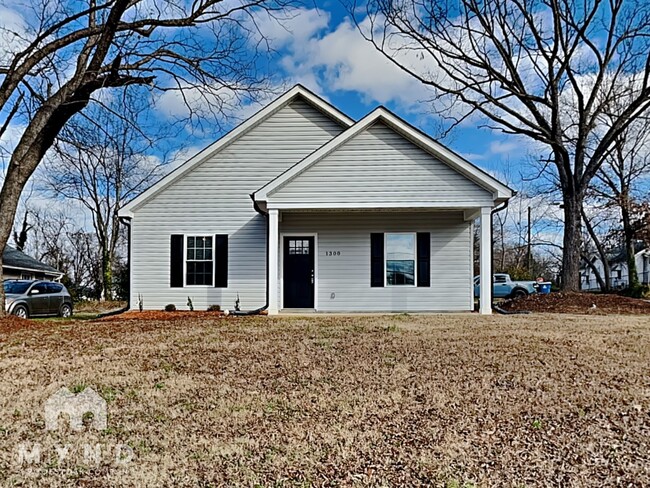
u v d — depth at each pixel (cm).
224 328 1024
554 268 4538
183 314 1391
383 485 315
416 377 577
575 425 423
